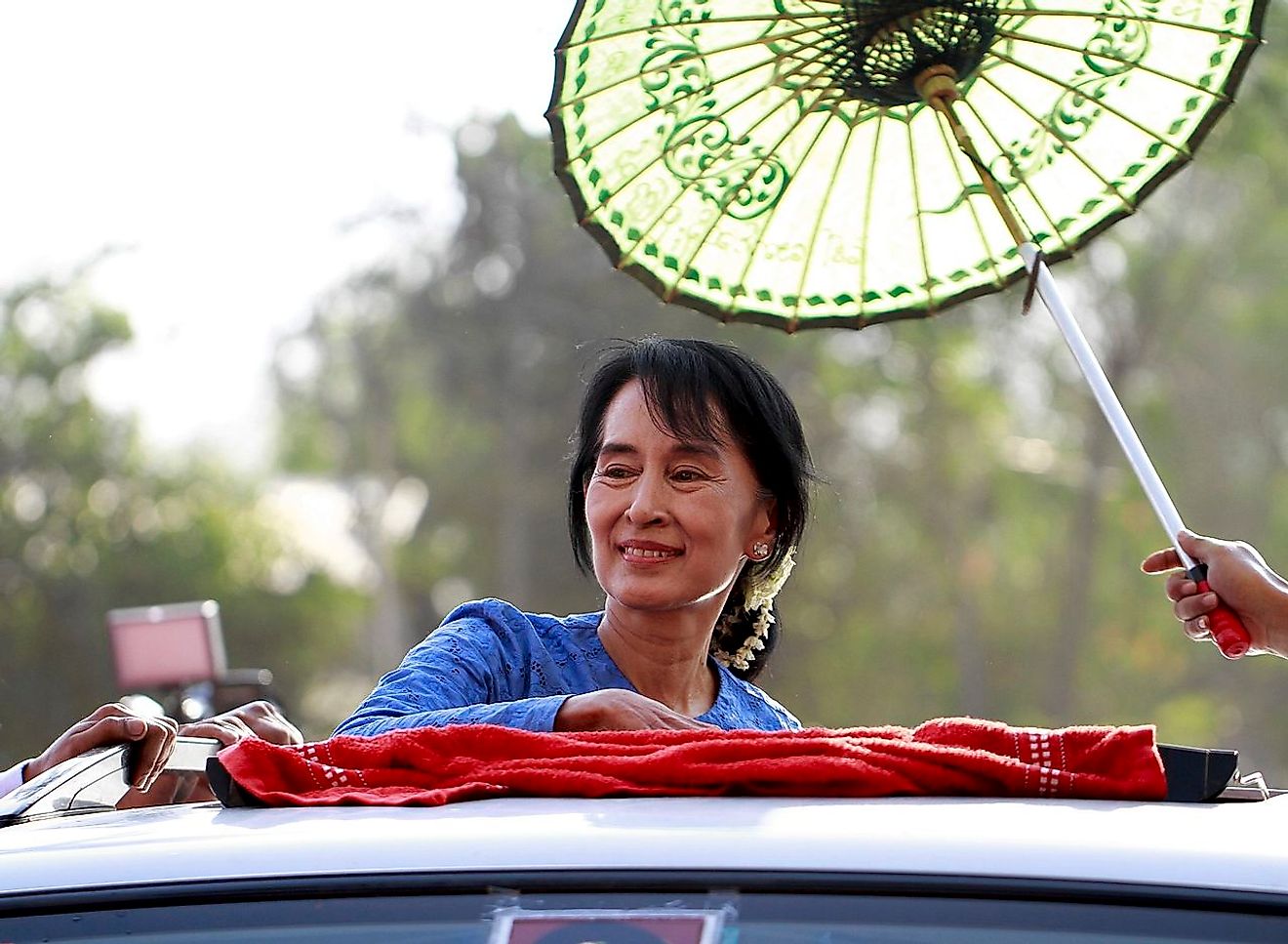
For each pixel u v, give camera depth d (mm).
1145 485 5719
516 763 4438
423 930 3520
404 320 72812
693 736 4602
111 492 59750
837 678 66000
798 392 67000
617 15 6496
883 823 3721
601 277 70688
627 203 6812
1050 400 70438
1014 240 6527
